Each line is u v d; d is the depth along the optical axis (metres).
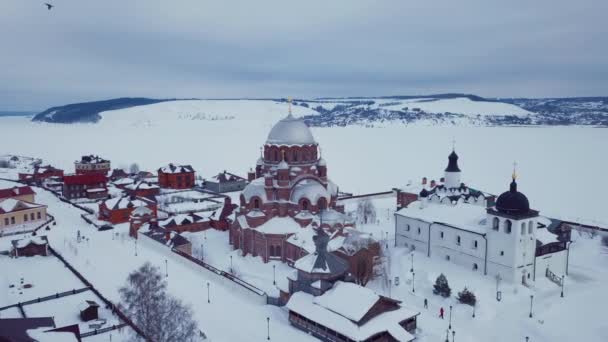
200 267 88.31
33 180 193.88
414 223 96.75
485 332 66.19
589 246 101.44
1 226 115.62
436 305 74.62
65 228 121.00
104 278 84.31
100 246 104.88
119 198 130.88
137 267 90.50
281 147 101.50
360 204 127.06
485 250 83.06
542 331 66.00
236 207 119.38
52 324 51.06
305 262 72.38
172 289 80.19
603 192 166.25
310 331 65.31
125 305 68.94
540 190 170.50
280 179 99.12
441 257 91.38
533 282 81.50
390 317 63.31
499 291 76.44
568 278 85.31
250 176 127.19
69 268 89.62
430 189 129.75
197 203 151.75
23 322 49.62
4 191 129.00
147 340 55.50
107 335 62.34
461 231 87.19
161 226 114.56
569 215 132.88
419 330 66.62
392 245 102.38
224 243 108.62
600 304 73.81
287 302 71.44
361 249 81.94
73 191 156.25
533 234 80.69
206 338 62.66
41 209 122.31
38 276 85.75
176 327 56.50
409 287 81.06
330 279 70.44
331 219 94.88
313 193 97.88
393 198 158.25
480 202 119.75
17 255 96.00
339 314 63.12
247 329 66.56
